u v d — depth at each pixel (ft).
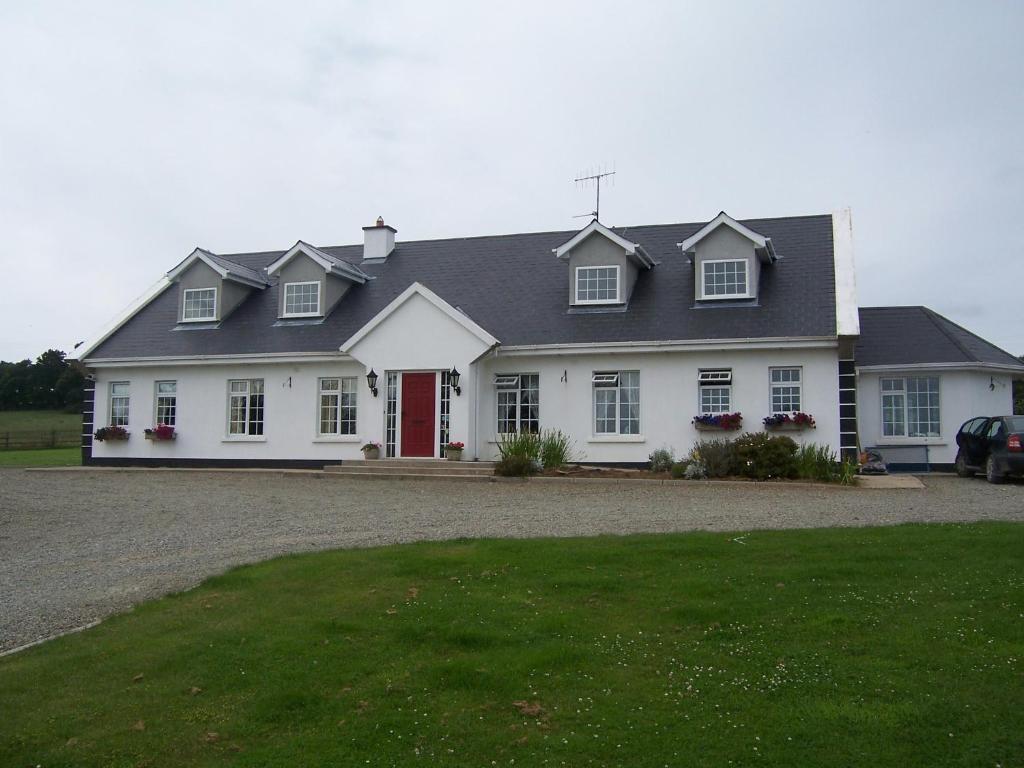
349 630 23.77
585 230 75.66
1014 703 18.24
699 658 21.36
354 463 72.54
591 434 71.97
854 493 53.67
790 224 81.41
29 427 205.67
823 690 19.25
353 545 36.45
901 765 16.02
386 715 18.54
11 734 18.01
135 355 84.23
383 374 74.59
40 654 22.50
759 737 17.20
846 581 27.37
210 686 20.25
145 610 26.32
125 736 17.89
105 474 77.46
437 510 47.78
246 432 81.61
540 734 17.63
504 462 64.75
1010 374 80.38
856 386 78.13
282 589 28.12
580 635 23.09
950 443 75.61
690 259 78.23
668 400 70.33
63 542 39.78
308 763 16.69
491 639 22.79
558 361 73.05
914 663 20.51
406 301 74.13
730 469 61.93
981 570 27.99
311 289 84.28
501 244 89.51
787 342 66.69
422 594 27.14
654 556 31.19
